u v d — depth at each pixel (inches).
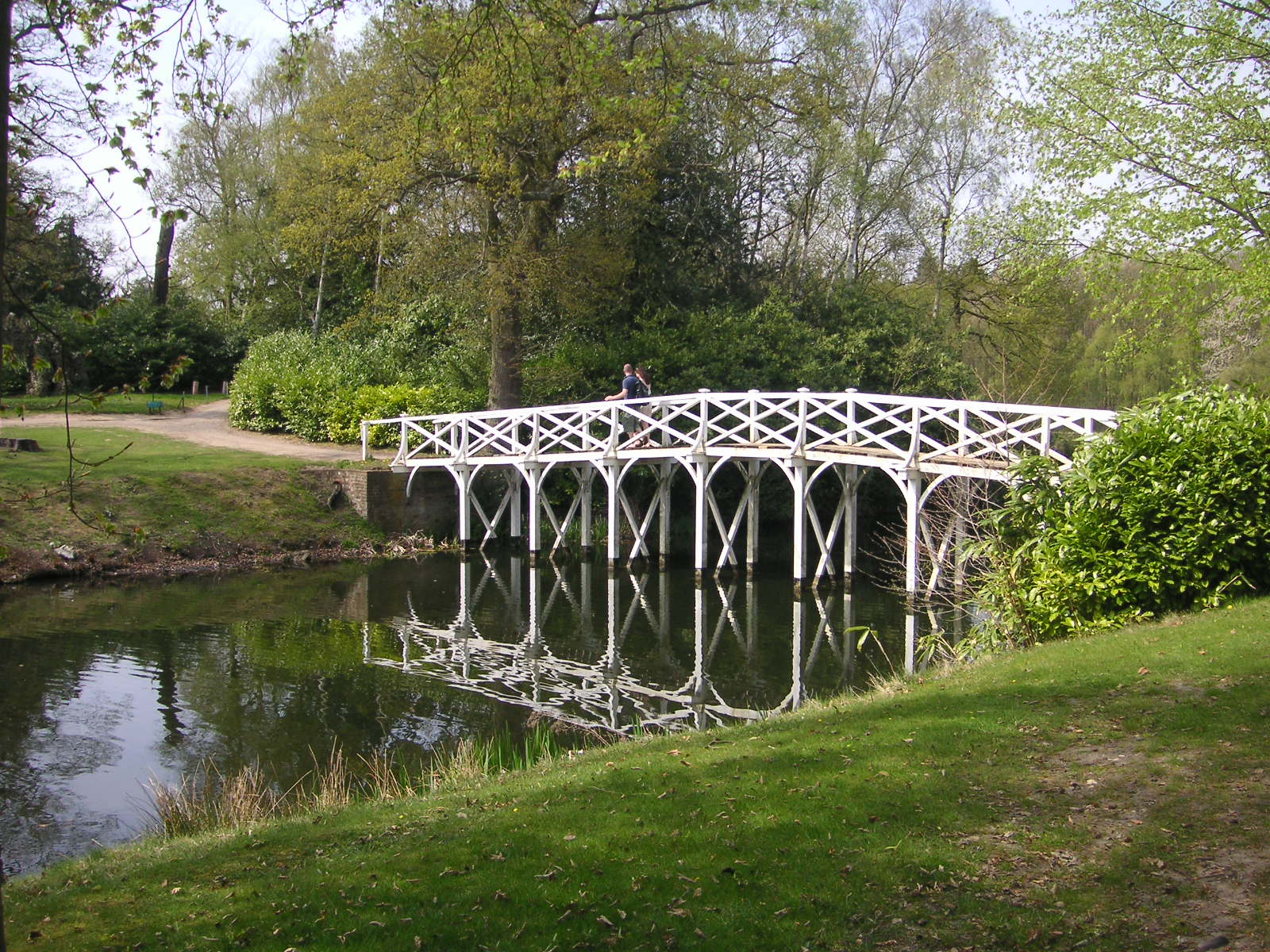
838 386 1000.9
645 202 925.8
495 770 321.1
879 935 153.2
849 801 202.5
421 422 941.8
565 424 774.5
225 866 201.2
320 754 359.6
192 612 581.9
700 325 991.6
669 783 225.8
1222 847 171.5
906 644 541.3
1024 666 295.1
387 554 802.8
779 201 1249.4
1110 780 202.8
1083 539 345.7
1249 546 328.2
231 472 802.8
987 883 166.4
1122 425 357.1
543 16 344.5
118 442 906.1
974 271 1151.6
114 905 183.0
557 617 617.6
